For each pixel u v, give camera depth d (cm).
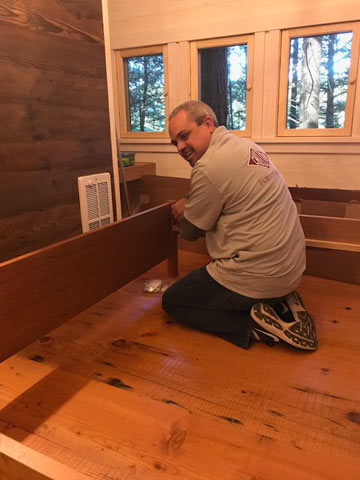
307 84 263
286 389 131
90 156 190
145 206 291
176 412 122
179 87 296
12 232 154
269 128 275
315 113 266
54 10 159
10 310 117
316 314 179
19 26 145
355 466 102
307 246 188
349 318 176
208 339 162
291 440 111
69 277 139
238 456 105
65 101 171
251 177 146
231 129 295
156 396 129
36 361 148
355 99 248
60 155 172
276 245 146
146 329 170
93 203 194
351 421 117
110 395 130
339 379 136
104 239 155
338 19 238
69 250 137
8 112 146
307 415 120
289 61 262
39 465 78
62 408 124
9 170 149
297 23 248
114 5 298
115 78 316
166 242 207
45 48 157
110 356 151
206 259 248
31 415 121
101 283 157
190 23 278
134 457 105
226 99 290
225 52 279
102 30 188
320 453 106
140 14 292
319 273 219
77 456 106
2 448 82
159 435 113
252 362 146
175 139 161
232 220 150
